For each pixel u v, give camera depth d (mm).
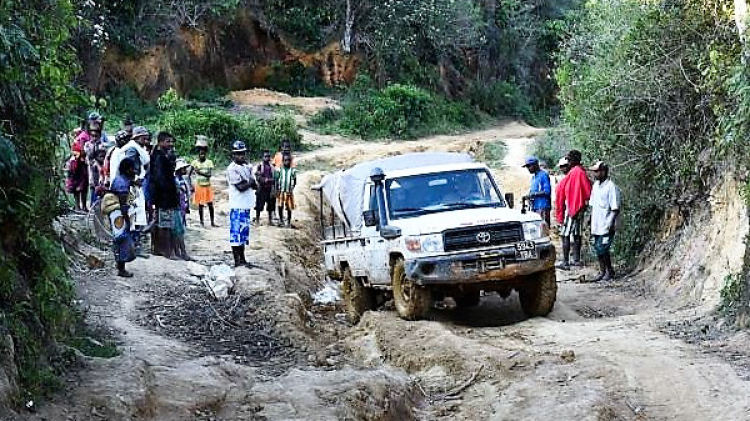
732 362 8492
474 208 11875
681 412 7312
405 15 49531
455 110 49781
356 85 46188
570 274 15398
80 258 12242
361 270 12570
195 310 11133
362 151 35281
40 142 7129
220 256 15102
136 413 6539
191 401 7082
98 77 33750
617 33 15766
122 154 13531
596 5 18359
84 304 10406
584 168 17219
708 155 13273
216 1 42125
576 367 8492
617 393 7770
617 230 15875
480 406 7945
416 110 45125
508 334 10250
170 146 13734
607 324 10656
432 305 12250
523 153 35531
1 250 6359
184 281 12281
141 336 9555
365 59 48688
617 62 15391
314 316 13492
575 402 7426
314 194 25344
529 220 11078
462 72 54531
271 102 42812
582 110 16750
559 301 12867
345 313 14102
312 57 47250
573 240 15898
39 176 6965
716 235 12297
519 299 12430
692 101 14148
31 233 6992
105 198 11898
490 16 56375
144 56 38031
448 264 10711
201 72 41969
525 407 7598
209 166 18750
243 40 44938
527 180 26828
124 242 11906
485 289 11266
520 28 57688
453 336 9992
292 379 7969
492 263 10789
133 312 10602
